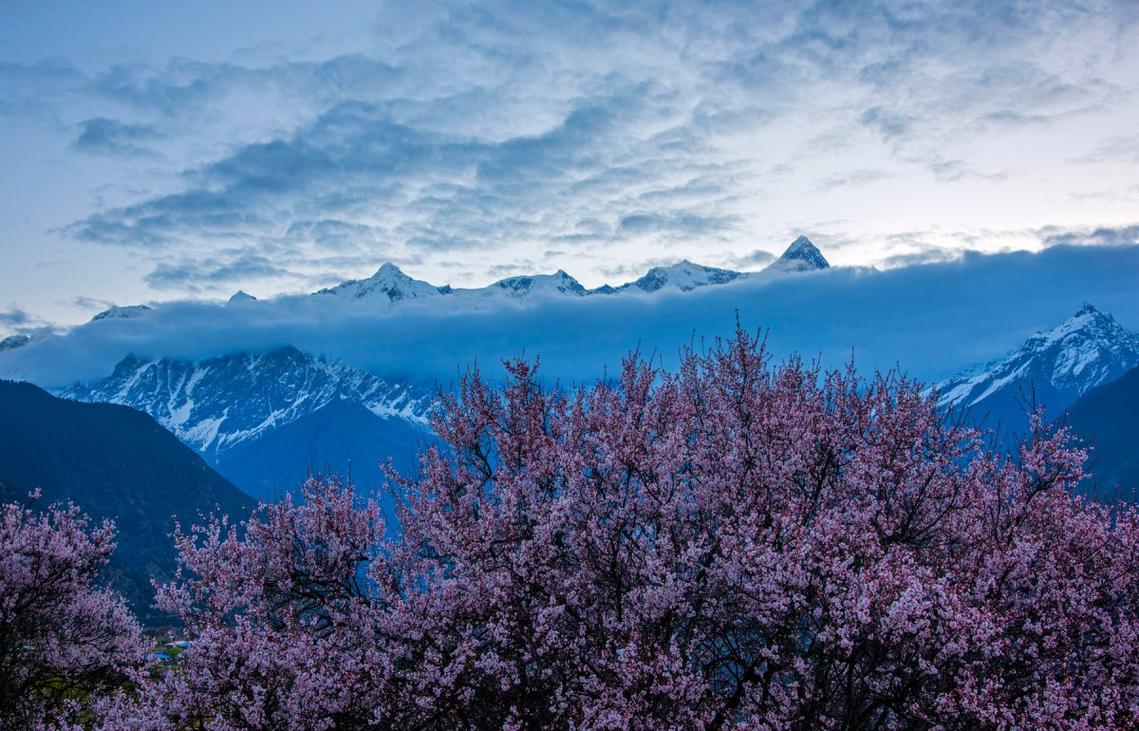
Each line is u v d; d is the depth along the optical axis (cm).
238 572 2088
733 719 1678
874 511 1759
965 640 1305
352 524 2241
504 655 1656
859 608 1324
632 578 1753
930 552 1866
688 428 2030
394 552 2131
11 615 2397
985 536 1767
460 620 1678
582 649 1666
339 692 1698
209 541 2088
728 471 1917
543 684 1634
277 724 1596
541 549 1694
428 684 1616
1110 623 1574
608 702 1476
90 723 2053
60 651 2553
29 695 2433
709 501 1861
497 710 1639
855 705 1457
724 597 1652
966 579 1598
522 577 1680
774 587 1474
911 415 1911
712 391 2234
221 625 1806
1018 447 1892
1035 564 1638
